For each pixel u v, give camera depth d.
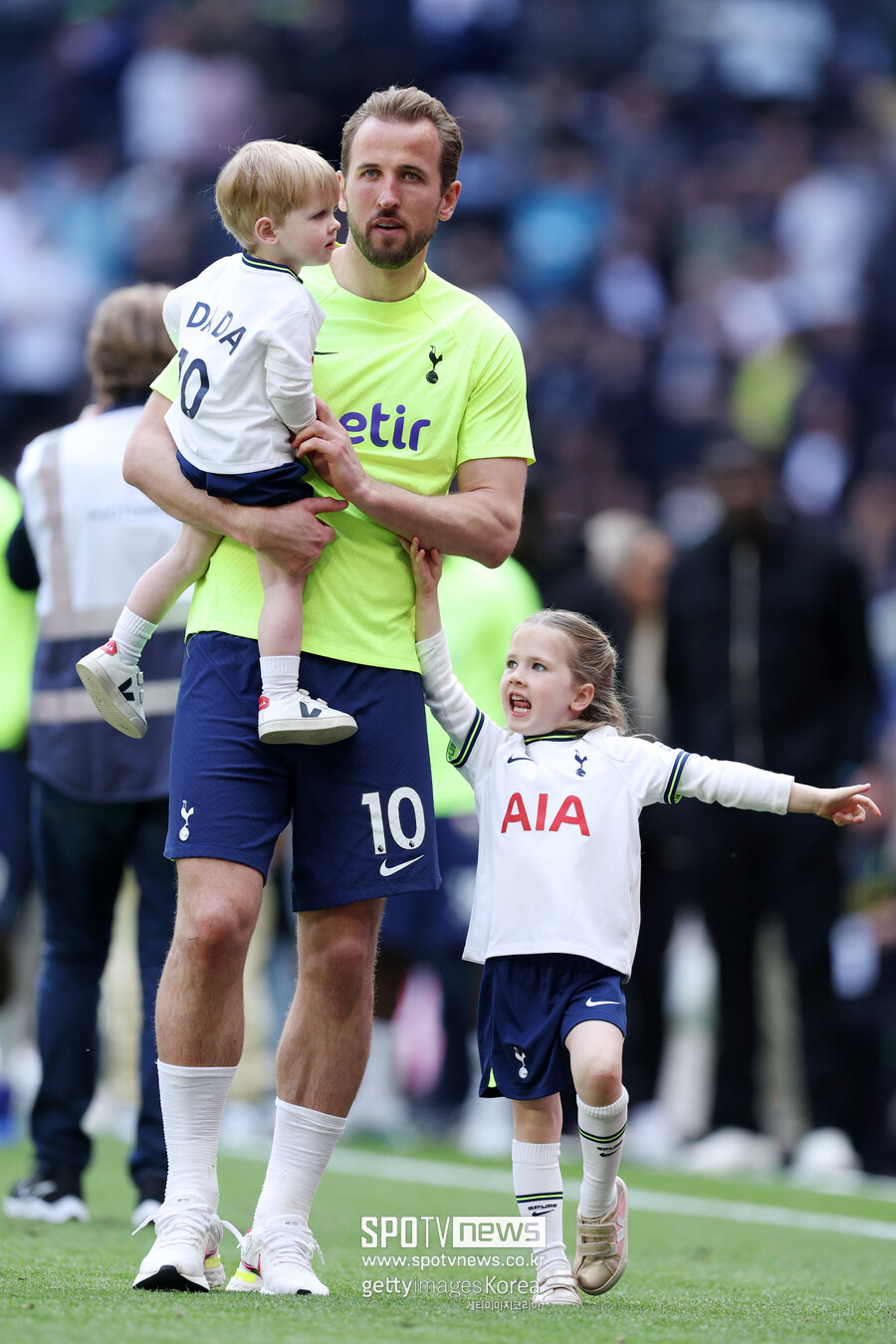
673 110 55.12
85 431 17.20
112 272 51.97
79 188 53.34
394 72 55.03
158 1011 12.19
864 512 42.22
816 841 24.64
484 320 12.97
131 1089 26.72
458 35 55.31
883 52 57.28
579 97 54.81
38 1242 14.86
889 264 50.22
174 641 16.75
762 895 24.94
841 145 53.12
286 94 55.00
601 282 50.16
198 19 56.00
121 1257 13.99
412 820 12.34
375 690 12.30
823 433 45.47
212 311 12.31
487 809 12.77
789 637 25.52
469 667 23.53
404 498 12.26
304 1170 12.24
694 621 25.83
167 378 12.87
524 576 24.22
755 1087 24.92
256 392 12.09
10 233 52.38
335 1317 10.64
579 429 46.50
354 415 12.55
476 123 53.22
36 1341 9.45
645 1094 25.98
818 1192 21.97
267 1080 26.67
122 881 17.44
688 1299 12.80
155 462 12.55
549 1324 10.74
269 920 26.55
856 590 25.72
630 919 12.47
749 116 55.16
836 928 25.02
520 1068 12.34
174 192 52.47
